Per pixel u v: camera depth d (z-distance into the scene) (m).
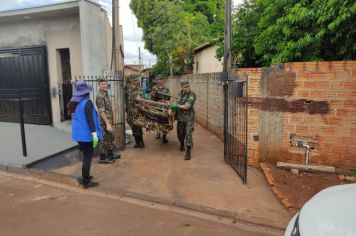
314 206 2.57
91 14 8.25
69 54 9.43
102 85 6.43
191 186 5.32
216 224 4.14
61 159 6.59
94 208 4.55
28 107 9.85
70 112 5.26
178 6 21.62
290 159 5.86
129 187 5.28
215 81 9.67
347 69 5.30
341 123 5.46
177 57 19.45
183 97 7.09
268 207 4.54
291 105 5.72
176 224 4.11
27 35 9.64
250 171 6.08
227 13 6.59
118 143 7.80
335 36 5.97
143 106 7.57
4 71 10.05
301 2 6.29
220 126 9.12
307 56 6.45
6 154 6.67
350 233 2.10
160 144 8.47
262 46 7.46
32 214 4.32
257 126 6.28
